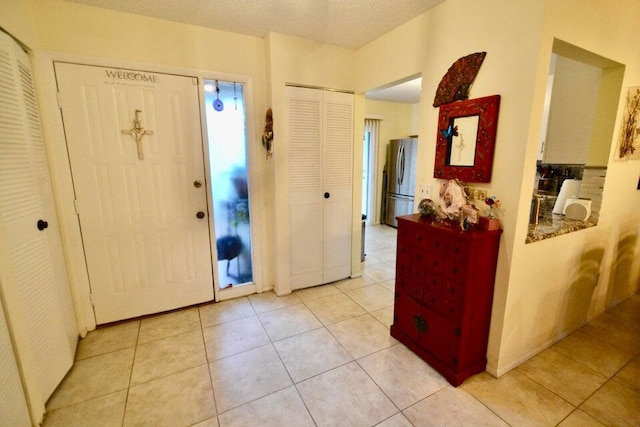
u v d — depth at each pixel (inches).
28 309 55.7
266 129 96.3
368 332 86.4
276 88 94.3
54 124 73.9
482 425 55.6
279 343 81.0
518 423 55.9
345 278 124.6
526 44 55.3
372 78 100.1
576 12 57.8
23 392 52.3
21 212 55.6
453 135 71.2
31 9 68.4
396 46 88.5
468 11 65.7
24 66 63.8
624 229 92.3
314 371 70.4
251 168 100.2
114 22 77.2
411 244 74.2
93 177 80.7
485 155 63.6
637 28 71.7
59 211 75.9
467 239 59.4
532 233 66.7
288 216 104.7
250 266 109.9
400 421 56.6
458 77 68.5
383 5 74.8
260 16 81.0
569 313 81.8
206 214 96.9
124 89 80.5
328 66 102.5
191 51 86.5
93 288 85.2
